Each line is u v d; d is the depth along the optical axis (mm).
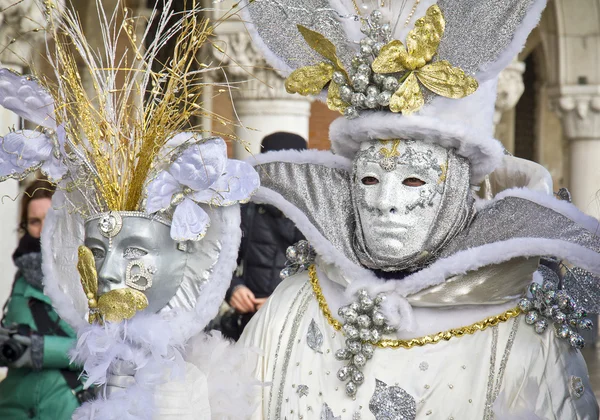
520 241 2676
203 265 2785
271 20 3010
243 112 8531
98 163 2730
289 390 2934
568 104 12953
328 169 3096
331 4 2926
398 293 2812
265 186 3129
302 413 2887
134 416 2629
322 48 2873
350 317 2797
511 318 2791
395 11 2840
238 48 8086
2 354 4371
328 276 2971
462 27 2773
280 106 8492
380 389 2791
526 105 18828
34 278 4477
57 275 2883
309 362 2936
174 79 2744
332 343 2914
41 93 2766
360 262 2916
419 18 2766
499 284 2779
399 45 2730
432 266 2748
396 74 2766
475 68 2770
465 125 2723
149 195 2697
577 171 12906
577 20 12883
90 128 2736
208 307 2758
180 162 2699
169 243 2738
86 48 2766
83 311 2859
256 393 2963
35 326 4441
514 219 2773
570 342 2742
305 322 2994
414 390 2768
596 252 2643
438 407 2748
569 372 2736
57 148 2770
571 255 2639
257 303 5082
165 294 2756
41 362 4383
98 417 2625
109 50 2766
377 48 2781
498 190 3139
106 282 2695
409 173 2746
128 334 2684
